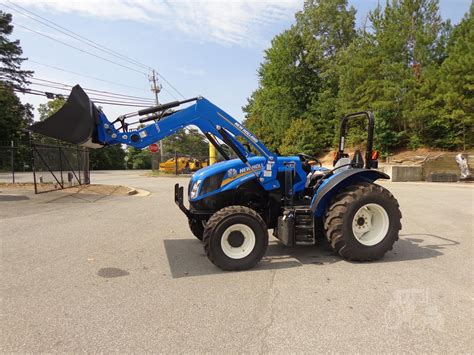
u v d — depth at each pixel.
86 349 2.94
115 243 6.46
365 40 26.67
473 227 7.75
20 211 9.73
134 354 2.86
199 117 5.38
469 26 22.64
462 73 20.61
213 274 4.79
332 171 5.79
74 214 9.41
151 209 10.34
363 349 2.91
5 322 3.41
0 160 26.89
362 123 25.97
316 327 3.28
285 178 5.57
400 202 11.74
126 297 4.00
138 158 66.62
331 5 38.94
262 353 2.87
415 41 24.55
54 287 4.32
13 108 42.97
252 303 3.82
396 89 22.91
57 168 14.71
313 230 5.15
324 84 35.31
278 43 37.03
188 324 3.36
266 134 38.16
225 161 5.91
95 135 5.14
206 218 5.57
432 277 4.58
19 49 42.25
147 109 5.33
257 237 4.95
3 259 5.46
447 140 23.52
